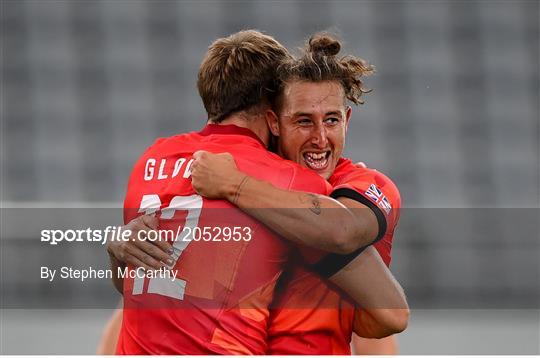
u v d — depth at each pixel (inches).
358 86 388.2
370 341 452.1
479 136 1663.4
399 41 1733.5
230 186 340.2
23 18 1713.8
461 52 1728.6
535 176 1631.4
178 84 1683.1
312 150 370.6
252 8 1747.0
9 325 962.1
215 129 373.7
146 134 1615.4
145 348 340.2
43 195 1537.9
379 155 1611.7
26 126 1617.9
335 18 1748.3
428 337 904.3
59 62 1683.1
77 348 804.0
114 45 1704.0
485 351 809.5
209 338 332.5
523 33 1754.4
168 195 353.7
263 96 374.9
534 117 1669.5
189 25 1731.1
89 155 1595.7
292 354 353.4
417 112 1658.5
